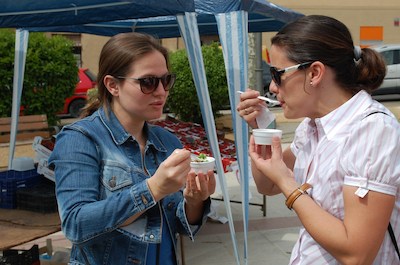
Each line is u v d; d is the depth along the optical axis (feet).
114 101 6.00
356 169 4.61
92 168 5.47
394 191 4.56
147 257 5.70
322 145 5.08
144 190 5.02
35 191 10.39
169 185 4.98
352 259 4.57
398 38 74.79
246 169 12.84
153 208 5.86
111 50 5.79
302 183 5.51
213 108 33.35
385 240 4.92
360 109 4.97
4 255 10.85
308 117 5.37
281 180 5.18
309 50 4.97
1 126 23.43
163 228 5.99
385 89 51.34
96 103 6.33
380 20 74.02
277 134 5.71
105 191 5.52
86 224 5.05
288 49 5.10
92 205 5.10
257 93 6.63
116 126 5.83
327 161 4.97
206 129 12.19
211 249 14.52
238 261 12.69
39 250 12.44
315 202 4.98
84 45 64.03
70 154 5.43
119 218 5.03
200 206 6.19
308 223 4.83
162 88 5.84
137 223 5.69
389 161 4.52
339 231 4.63
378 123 4.65
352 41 5.18
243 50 12.60
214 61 33.19
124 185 5.58
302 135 5.96
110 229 5.08
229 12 12.76
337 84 5.13
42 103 30.96
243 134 12.65
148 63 5.69
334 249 4.66
